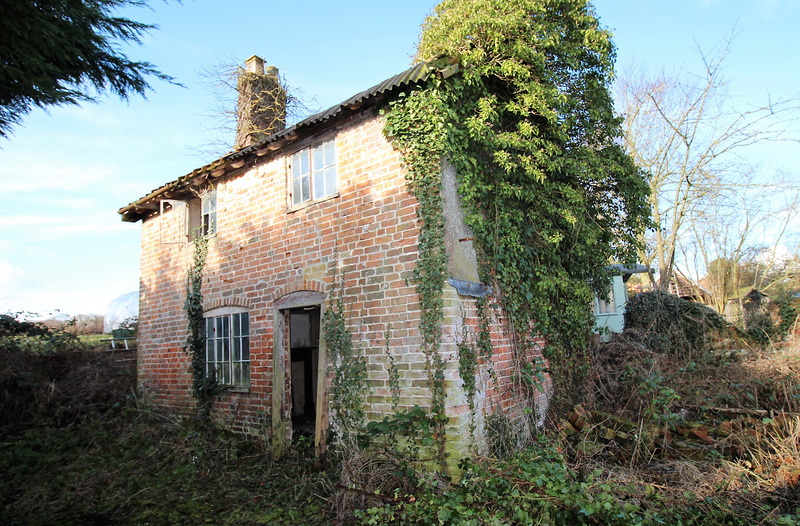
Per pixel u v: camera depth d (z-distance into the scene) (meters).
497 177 7.17
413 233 6.16
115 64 5.24
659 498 4.48
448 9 8.47
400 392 6.01
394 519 4.61
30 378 10.12
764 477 5.21
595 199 9.20
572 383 8.27
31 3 4.15
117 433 8.80
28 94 4.79
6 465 7.20
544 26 7.48
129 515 5.52
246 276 8.31
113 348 13.30
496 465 5.14
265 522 5.19
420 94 6.27
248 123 13.42
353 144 6.98
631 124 17.56
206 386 8.68
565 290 8.05
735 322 16.69
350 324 6.64
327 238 7.12
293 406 9.49
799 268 22.62
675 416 6.33
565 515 4.25
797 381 7.36
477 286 6.50
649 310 12.96
